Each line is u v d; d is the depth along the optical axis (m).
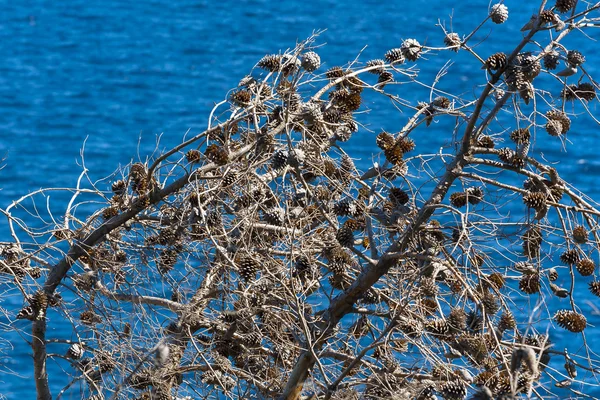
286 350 12.50
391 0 75.81
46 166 44.12
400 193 12.12
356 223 12.42
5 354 16.09
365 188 13.22
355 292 11.52
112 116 53.19
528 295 11.62
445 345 11.66
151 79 61.75
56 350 22.30
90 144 48.12
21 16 79.00
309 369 11.60
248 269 11.73
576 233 11.55
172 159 22.91
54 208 33.22
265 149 12.78
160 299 12.44
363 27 71.00
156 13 78.38
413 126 12.34
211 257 13.19
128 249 12.97
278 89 12.79
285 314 12.37
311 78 13.02
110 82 61.59
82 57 68.62
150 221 13.13
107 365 12.48
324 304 14.38
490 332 10.92
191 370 12.35
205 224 11.77
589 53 57.38
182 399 12.73
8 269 12.42
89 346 12.78
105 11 79.75
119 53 69.31
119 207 12.98
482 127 11.56
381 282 13.02
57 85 61.16
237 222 12.64
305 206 12.22
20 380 24.81
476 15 71.50
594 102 25.28
